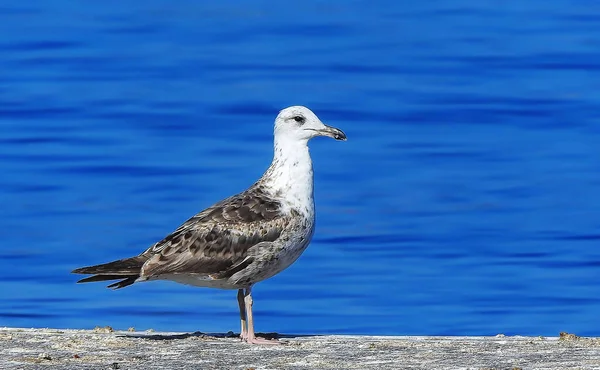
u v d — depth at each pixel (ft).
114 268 54.44
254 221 55.57
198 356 48.42
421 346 51.26
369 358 47.65
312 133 56.80
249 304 55.16
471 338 54.75
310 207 57.00
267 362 46.75
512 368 44.29
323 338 55.52
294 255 56.85
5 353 48.60
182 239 55.11
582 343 51.42
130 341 52.85
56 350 49.62
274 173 57.21
